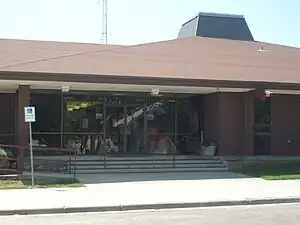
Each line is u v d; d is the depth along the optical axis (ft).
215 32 102.42
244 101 78.18
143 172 67.10
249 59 83.25
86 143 77.51
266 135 79.82
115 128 79.00
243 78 71.00
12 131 77.77
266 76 73.72
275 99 80.33
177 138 81.97
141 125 80.28
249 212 40.50
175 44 85.30
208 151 76.43
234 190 51.21
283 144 80.38
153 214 39.78
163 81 66.13
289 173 65.31
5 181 55.62
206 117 81.82
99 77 63.57
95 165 67.46
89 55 73.87
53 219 37.47
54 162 65.26
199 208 43.16
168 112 81.82
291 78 74.18
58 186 52.75
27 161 64.23
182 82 67.10
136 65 71.31
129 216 38.75
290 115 80.84
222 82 68.69
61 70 63.87
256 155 78.64
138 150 79.77
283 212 40.45
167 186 53.83
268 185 55.16
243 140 78.18
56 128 76.48
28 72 60.64
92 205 41.91
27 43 84.53
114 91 78.02
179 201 44.14
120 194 47.96
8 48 80.48
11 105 78.02
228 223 35.04
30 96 75.25
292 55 89.25
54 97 76.64
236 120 78.02
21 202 43.16
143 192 49.37
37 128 75.56
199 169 69.15
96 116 78.23
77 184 54.13
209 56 81.76
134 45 82.79
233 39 101.14
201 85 67.92
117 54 76.54
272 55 87.40
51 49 82.64
